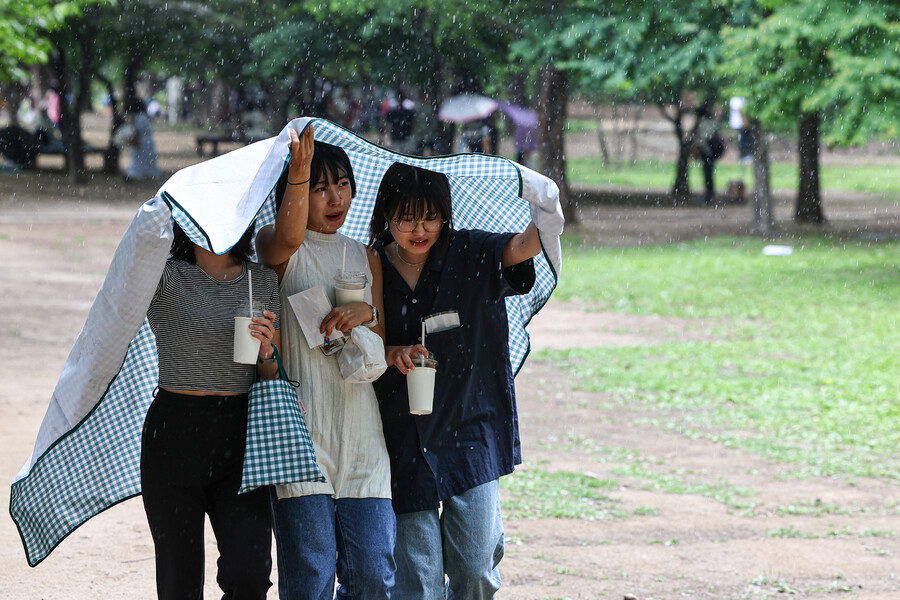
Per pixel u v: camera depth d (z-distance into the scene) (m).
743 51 38.00
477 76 53.75
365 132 77.12
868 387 19.48
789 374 20.80
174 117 101.44
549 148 47.47
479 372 7.10
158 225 6.09
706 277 34.41
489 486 7.02
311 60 54.56
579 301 30.38
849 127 35.22
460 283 7.05
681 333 25.70
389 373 6.98
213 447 6.51
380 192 7.11
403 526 6.89
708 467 14.52
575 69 45.38
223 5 59.44
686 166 61.31
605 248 41.94
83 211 45.59
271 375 6.62
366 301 6.92
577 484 13.34
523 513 12.02
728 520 12.08
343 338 6.64
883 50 34.53
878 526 11.97
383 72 53.75
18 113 84.69
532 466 14.21
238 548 6.45
